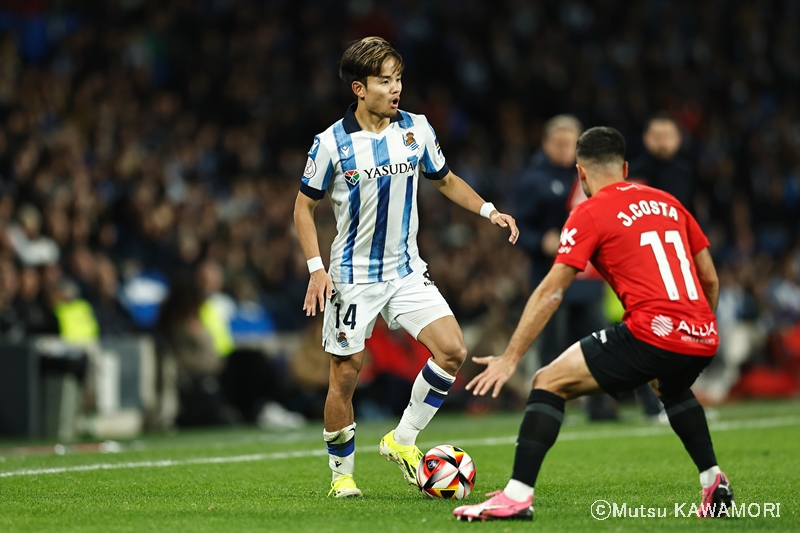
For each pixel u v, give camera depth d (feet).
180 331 129.70
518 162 233.76
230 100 202.90
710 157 259.60
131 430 123.75
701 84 284.41
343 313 60.49
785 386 175.52
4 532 48.60
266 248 164.14
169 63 204.13
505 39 260.83
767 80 302.04
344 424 60.95
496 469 75.87
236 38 213.25
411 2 250.57
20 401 114.21
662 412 115.96
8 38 179.93
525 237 108.37
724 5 305.73
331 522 50.72
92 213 152.35
